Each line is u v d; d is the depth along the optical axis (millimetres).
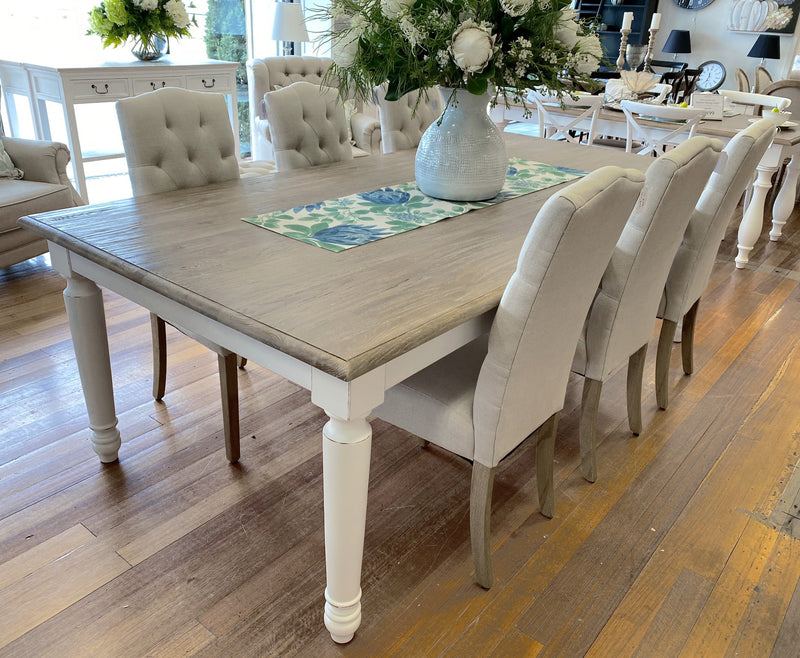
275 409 2309
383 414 1654
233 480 1955
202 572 1636
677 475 2062
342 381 1166
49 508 1810
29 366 2475
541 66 1821
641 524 1855
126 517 1796
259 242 1644
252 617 1521
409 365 1309
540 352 1449
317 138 2564
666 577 1681
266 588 1600
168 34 4055
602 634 1517
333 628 1438
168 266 1468
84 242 1587
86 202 3865
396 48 1793
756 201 3623
